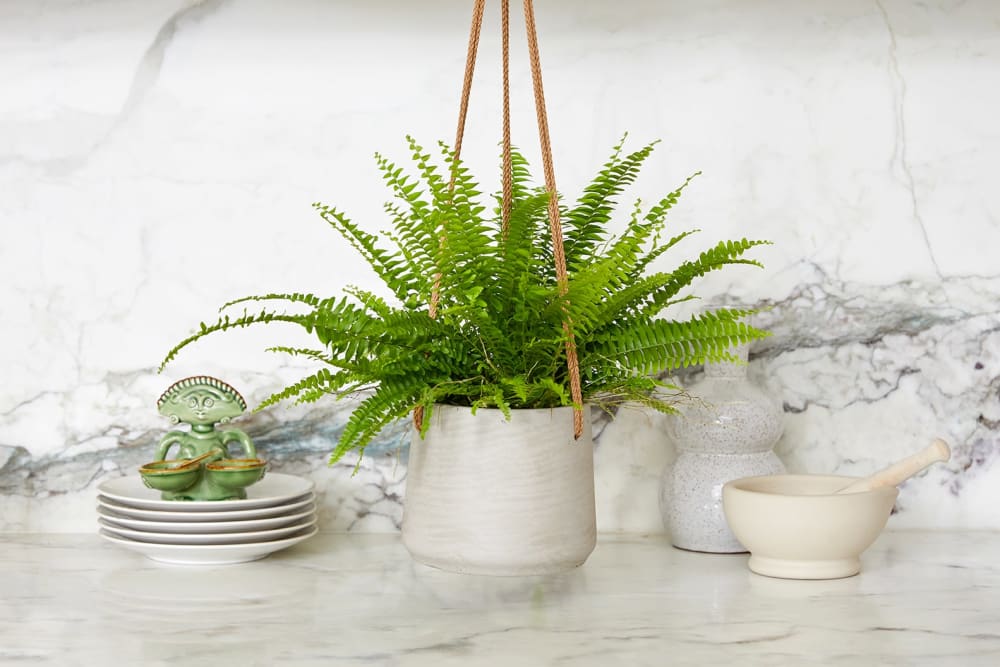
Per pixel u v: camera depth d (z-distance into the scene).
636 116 1.41
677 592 1.10
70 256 1.38
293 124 1.40
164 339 1.39
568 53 1.41
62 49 1.38
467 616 1.01
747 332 1.10
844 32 1.42
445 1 1.40
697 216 1.41
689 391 1.29
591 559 1.25
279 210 1.40
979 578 1.16
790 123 1.42
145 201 1.39
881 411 1.42
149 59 1.38
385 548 1.31
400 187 1.10
